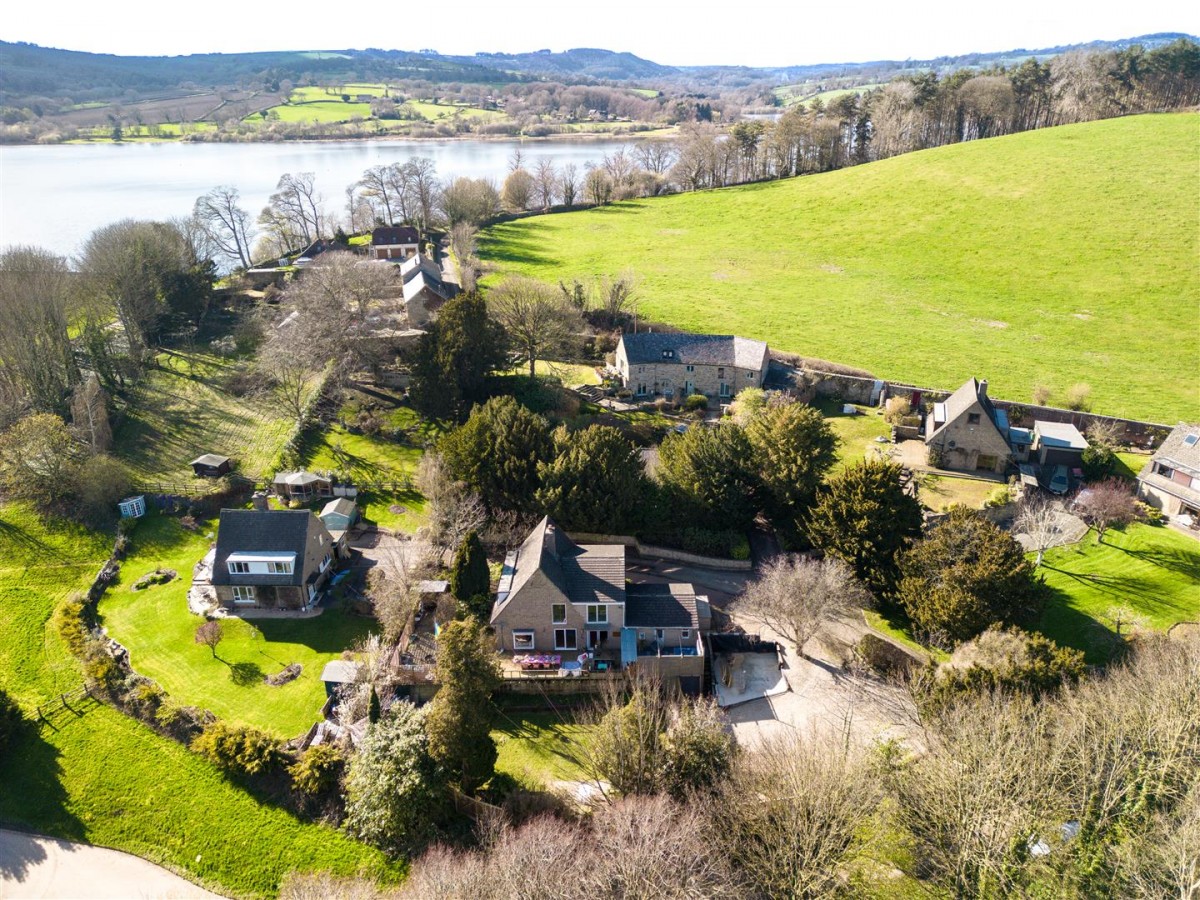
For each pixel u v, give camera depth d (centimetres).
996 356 9738
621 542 6244
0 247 12925
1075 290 11550
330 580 5891
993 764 3462
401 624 5172
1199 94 18050
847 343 10144
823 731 4447
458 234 13488
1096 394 8719
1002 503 6569
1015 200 14138
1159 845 3306
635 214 17088
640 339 8950
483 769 4006
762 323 10831
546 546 5159
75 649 5250
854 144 19988
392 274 11219
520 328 8862
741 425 7388
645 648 5019
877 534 5562
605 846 3350
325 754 4294
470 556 5325
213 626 5197
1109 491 6512
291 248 14312
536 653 5100
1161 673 4166
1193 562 5988
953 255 13062
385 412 8219
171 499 6788
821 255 13775
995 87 18212
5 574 6041
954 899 3406
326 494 6925
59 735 4703
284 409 8269
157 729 4691
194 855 4075
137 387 8775
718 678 5009
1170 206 12912
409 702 4494
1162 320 10569
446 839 3981
